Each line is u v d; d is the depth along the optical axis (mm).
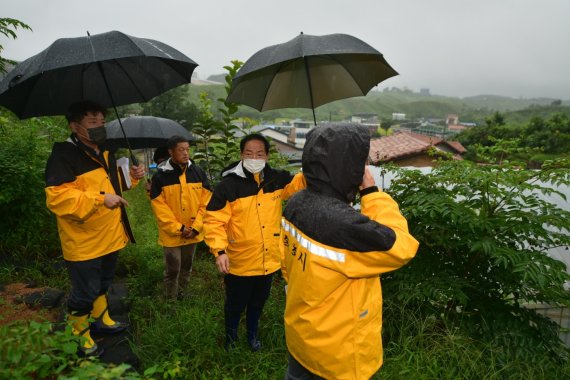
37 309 3094
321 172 1543
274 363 2758
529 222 3088
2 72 4441
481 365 2713
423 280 3176
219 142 5316
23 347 1657
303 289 1550
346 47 2271
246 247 2654
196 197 3520
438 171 3621
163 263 4453
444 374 2643
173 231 3359
